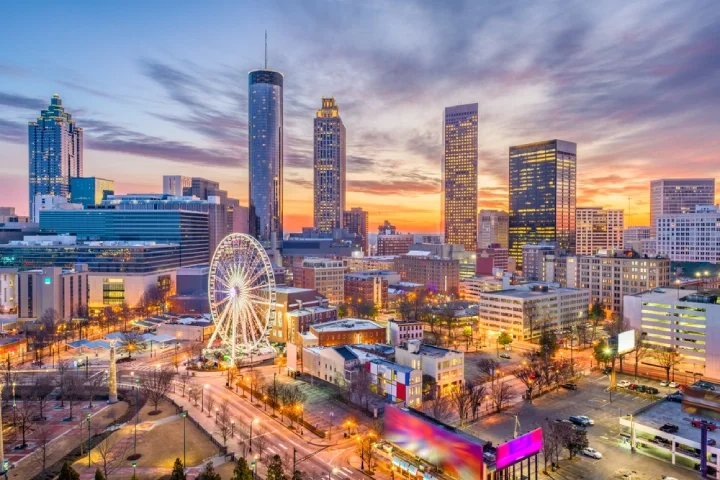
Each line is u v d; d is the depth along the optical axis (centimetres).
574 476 10625
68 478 8706
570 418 13688
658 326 19812
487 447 9312
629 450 11900
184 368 19725
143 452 11938
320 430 13262
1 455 10788
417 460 10425
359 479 10606
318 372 18075
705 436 10650
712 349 18162
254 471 10562
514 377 18062
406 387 14700
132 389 16850
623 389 16475
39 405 14800
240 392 16675
